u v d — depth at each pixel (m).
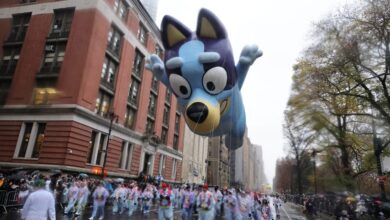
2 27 29.08
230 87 8.47
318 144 22.89
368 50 16.70
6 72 27.52
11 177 16.14
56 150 22.36
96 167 25.14
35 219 5.64
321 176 35.50
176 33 8.92
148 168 37.03
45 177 17.23
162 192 12.21
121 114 29.94
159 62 9.75
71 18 27.14
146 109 36.34
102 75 27.48
